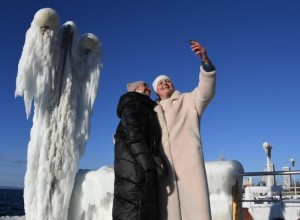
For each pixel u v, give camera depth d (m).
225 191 3.88
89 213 4.34
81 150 4.57
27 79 4.42
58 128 4.45
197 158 2.73
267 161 11.80
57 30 4.54
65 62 4.63
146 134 2.70
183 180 2.69
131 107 2.61
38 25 4.43
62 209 4.25
